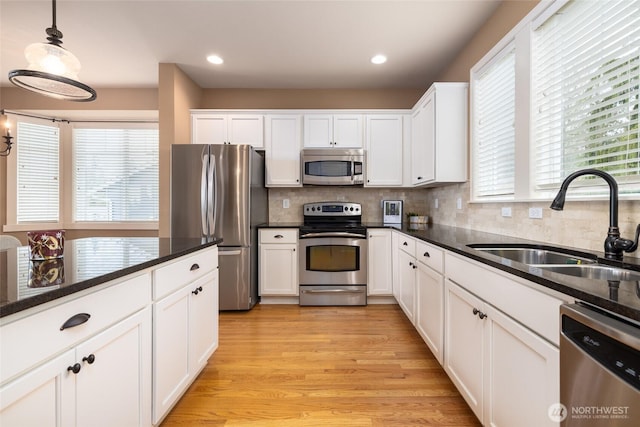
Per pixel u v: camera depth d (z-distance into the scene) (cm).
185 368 156
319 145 351
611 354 64
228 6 222
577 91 151
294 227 322
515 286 106
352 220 373
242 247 302
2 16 229
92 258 127
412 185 341
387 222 352
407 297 260
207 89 380
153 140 416
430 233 233
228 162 300
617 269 113
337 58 302
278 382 181
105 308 101
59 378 84
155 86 373
